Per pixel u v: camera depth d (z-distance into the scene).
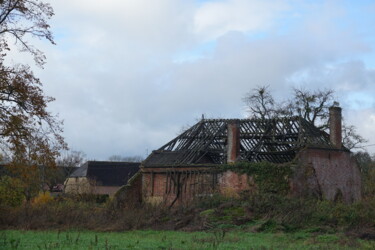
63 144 25.34
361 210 32.38
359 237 28.44
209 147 47.66
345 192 45.88
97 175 75.19
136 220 35.16
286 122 46.44
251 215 33.91
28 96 24.27
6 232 30.52
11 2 24.47
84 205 41.53
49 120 24.92
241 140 47.59
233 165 42.94
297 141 44.31
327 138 46.81
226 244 23.89
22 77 24.50
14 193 37.62
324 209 33.25
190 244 23.56
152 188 47.34
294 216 32.19
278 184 41.31
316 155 43.59
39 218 36.34
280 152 45.12
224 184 43.09
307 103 59.84
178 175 45.84
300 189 41.47
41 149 24.50
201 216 34.97
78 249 20.75
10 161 24.97
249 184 42.03
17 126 23.89
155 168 47.50
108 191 74.25
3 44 24.33
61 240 25.28
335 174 45.06
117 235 29.77
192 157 46.28
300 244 25.70
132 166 78.88
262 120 47.78
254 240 26.75
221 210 35.44
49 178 62.97
